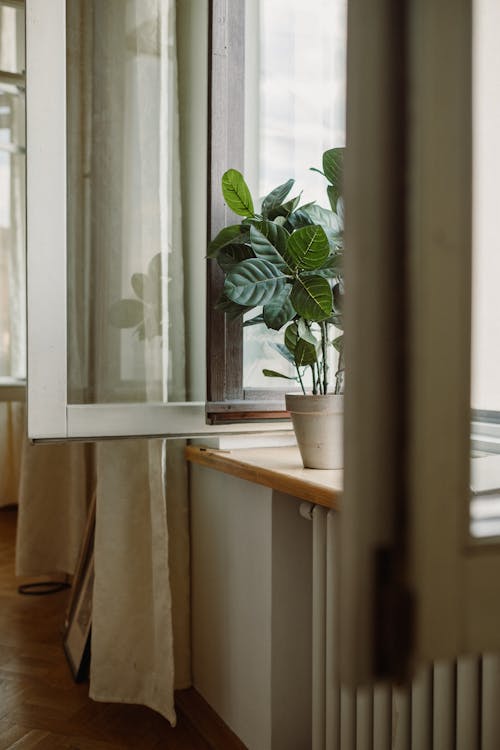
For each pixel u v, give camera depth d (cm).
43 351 179
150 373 217
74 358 203
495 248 98
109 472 221
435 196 23
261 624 190
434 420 23
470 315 24
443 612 23
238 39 206
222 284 200
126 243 214
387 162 23
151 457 210
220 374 201
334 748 161
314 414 170
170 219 223
